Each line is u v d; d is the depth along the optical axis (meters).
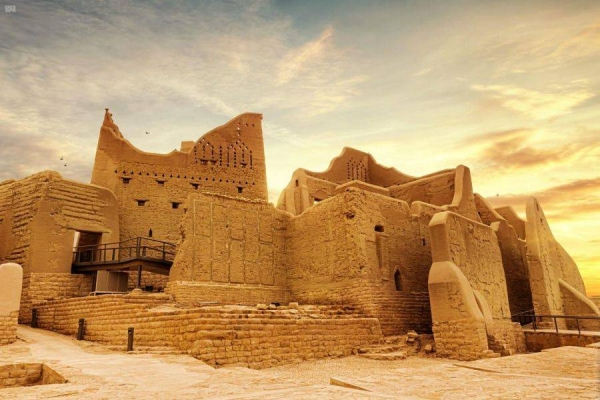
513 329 21.12
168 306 17.77
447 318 17.73
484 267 21.97
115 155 29.00
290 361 15.11
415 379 7.77
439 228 19.03
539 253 26.20
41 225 22.80
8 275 16.09
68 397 7.46
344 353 17.27
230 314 14.66
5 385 10.96
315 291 22.83
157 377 9.62
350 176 36.81
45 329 20.09
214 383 8.91
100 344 16.27
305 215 24.47
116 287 23.27
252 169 32.31
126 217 28.05
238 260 22.94
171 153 30.20
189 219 21.70
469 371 8.96
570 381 7.41
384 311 20.88
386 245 22.50
